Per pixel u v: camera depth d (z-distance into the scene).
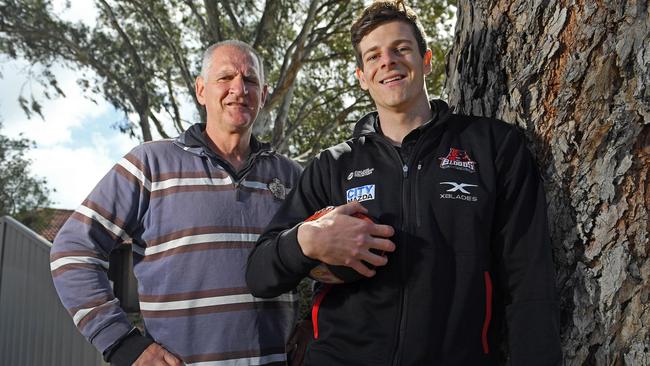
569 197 1.77
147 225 2.48
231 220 2.48
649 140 1.65
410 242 1.71
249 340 2.39
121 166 2.50
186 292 2.38
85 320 2.32
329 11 16.86
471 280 1.66
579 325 1.73
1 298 5.70
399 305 1.67
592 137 1.73
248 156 2.75
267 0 15.62
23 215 23.86
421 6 15.00
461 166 1.77
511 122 1.96
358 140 1.98
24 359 5.45
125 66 17.23
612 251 1.68
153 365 2.27
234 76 2.66
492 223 1.74
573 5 1.80
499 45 2.01
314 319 1.84
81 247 2.38
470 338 1.64
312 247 1.67
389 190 1.80
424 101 1.98
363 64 1.99
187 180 2.50
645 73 1.65
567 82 1.79
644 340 1.62
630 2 1.69
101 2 16.70
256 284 1.87
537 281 1.63
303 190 1.99
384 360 1.65
